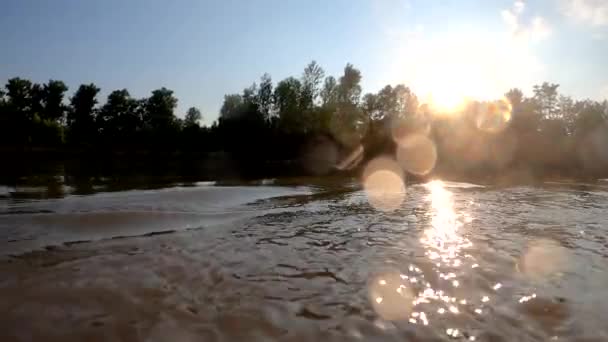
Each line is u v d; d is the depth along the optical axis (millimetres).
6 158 43625
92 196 13438
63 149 65375
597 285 5434
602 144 44281
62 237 7961
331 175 28688
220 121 68375
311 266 6215
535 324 4277
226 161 50562
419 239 8062
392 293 5121
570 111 58750
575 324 4270
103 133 84312
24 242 7512
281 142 64875
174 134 78562
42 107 80438
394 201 14047
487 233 8625
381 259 6590
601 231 8852
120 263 6266
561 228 9164
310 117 65688
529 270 6078
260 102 70188
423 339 3963
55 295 4965
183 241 7754
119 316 4434
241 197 14492
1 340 3908
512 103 52875
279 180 23141
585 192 17375
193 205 12266
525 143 45250
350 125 66000
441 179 25625
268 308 4648
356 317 4430
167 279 5570
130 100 84625
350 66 68250
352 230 8914
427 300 4914
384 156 50656
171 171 29625
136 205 11703
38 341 3902
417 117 53812
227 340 3928
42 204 11609
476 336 4016
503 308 4680
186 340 3924
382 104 71062
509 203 13633
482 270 6039
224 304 4754
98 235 8172
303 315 4473
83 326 4199
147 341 3918
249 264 6297
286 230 8875
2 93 78062
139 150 70000
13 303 4727
